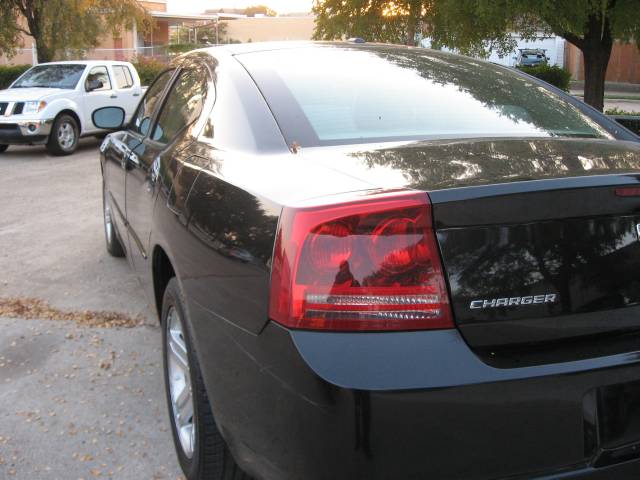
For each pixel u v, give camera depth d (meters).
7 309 4.69
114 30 21.91
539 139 2.52
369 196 1.85
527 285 1.88
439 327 1.81
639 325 2.01
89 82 13.52
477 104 2.90
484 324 1.84
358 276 1.79
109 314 4.60
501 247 1.86
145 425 3.22
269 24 59.31
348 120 2.65
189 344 2.48
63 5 19.64
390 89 2.90
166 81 4.09
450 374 1.76
